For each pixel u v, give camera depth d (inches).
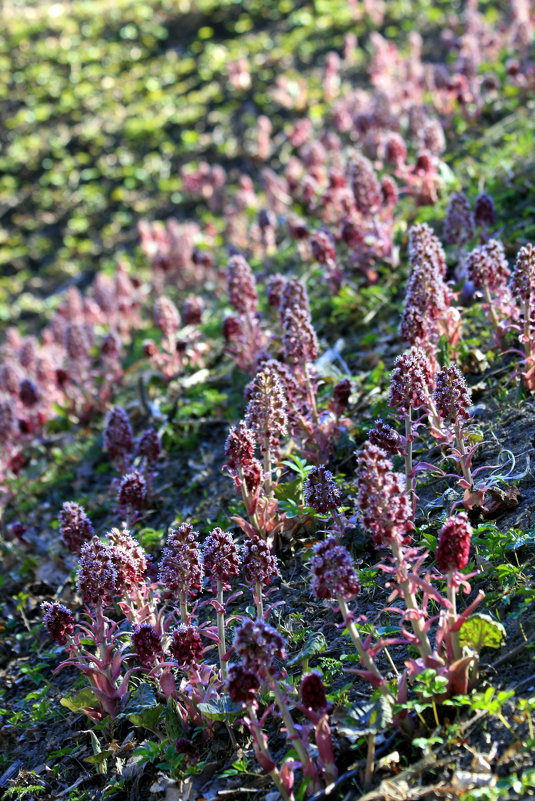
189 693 160.2
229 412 285.4
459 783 123.3
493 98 458.0
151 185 663.8
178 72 768.9
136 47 826.8
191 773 149.3
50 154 736.3
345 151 521.7
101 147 722.2
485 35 546.9
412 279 213.0
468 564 165.8
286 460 222.2
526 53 485.4
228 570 160.4
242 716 150.6
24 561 261.4
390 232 330.3
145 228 514.3
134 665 190.9
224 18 815.1
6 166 737.6
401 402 174.2
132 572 172.6
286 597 187.3
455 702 133.9
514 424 201.5
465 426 207.0
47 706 191.6
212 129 677.9
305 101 630.5
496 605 155.2
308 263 379.6
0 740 188.2
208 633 159.0
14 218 690.8
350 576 132.7
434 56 611.2
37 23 917.8
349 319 305.1
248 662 129.1
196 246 488.4
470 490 176.7
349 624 134.7
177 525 236.8
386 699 132.6
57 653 209.3
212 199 552.1
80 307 468.4
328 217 393.1
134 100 757.3
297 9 784.3
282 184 471.2
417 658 148.5
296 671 163.6
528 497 176.2
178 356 332.8
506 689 137.2
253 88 696.4
